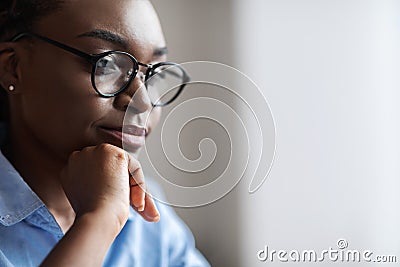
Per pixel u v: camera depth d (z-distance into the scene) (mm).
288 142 1319
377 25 1288
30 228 876
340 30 1311
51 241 888
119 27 792
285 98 1334
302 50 1333
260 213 1300
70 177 753
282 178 1308
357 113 1297
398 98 1275
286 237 1310
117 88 791
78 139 805
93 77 781
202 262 1163
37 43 814
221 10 1391
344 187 1298
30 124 850
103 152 750
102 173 732
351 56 1303
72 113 798
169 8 1388
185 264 1118
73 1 797
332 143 1307
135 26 801
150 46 813
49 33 805
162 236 1079
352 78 1302
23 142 885
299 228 1311
